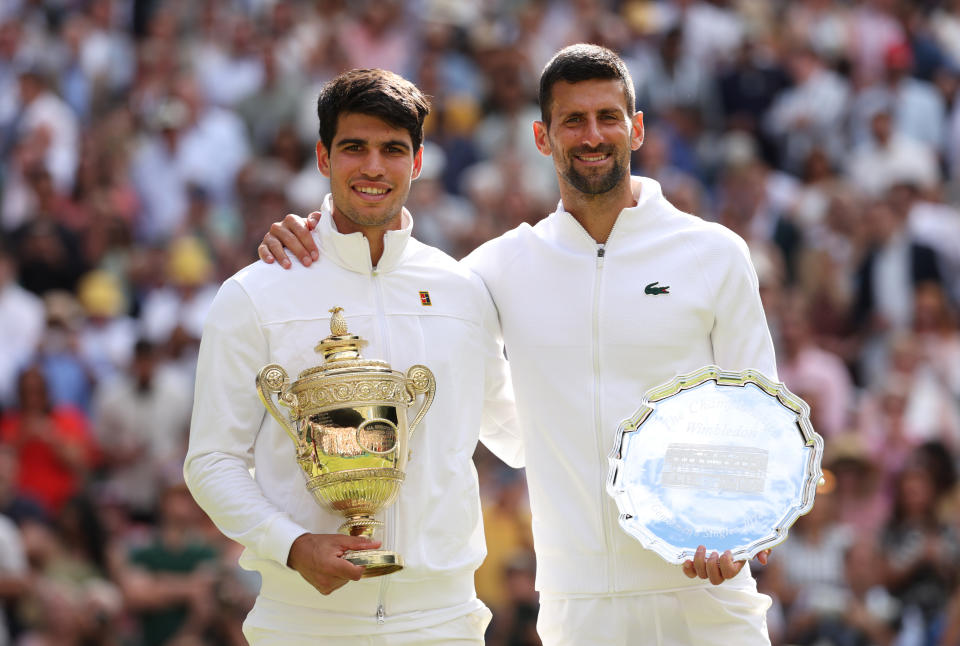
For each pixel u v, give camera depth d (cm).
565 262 1620
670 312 1592
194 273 3947
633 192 1666
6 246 4172
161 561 2952
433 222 3978
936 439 3119
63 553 3098
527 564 2845
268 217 4206
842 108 4862
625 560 1571
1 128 4603
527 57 4716
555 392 1602
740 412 1541
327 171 1556
